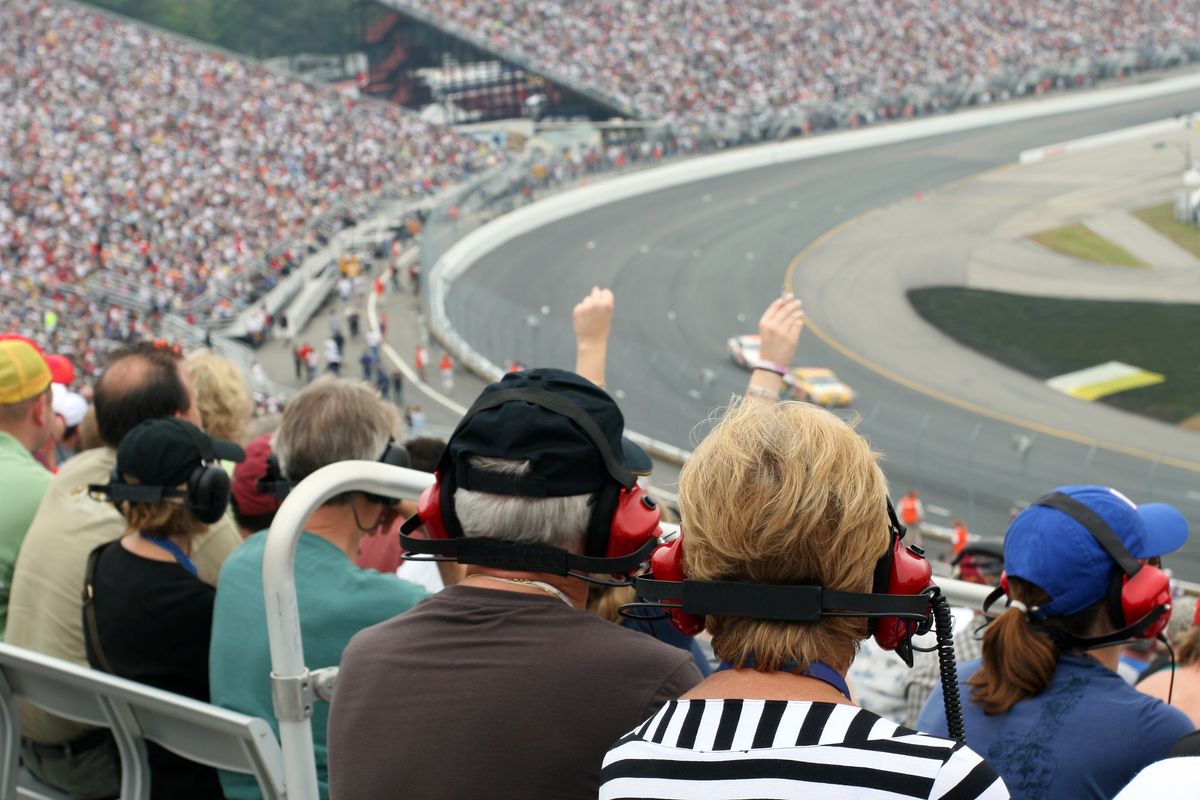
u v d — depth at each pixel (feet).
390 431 15.15
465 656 9.75
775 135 326.03
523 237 262.06
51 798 15.28
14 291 186.80
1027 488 124.98
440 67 348.18
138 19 363.56
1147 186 274.98
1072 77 366.43
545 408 9.93
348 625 13.06
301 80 291.58
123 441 14.52
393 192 255.09
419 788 9.33
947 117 343.67
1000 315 200.34
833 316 206.08
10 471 17.87
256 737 11.07
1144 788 7.93
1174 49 378.53
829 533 7.99
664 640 13.60
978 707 12.49
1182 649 16.33
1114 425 147.74
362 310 208.33
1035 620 12.48
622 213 278.46
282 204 234.17
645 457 13.08
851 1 358.02
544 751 9.25
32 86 263.08
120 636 14.43
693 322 206.80
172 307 191.42
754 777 7.39
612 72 328.08
